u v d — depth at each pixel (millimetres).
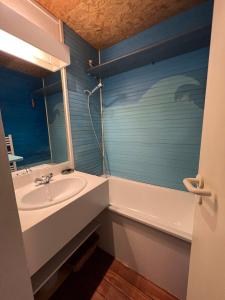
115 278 1287
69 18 1456
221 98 531
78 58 1725
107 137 2217
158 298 1139
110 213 1377
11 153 1181
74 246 1132
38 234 760
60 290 1203
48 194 1253
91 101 1977
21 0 1153
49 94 1446
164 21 1521
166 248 1117
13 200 419
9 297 427
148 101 1793
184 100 1579
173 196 1740
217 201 545
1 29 880
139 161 2008
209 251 599
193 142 1603
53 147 1524
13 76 1165
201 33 1203
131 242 1311
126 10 1371
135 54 1499
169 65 1597
